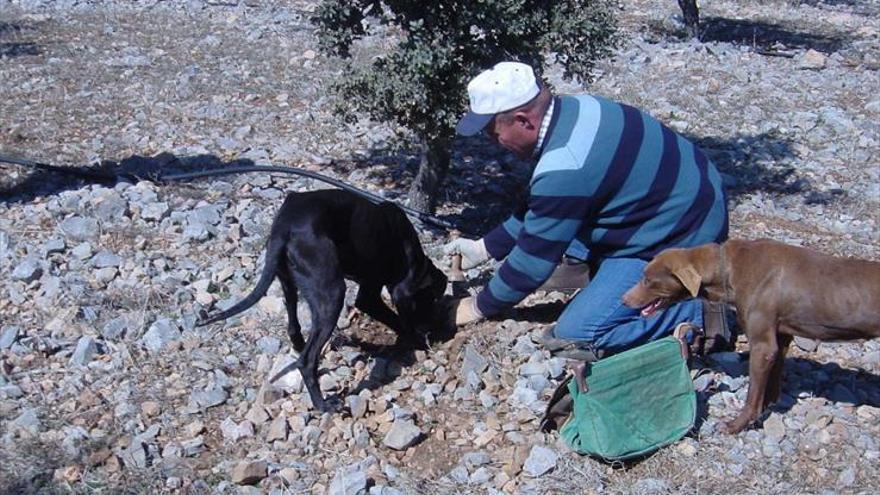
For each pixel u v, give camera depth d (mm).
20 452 2709
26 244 3801
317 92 5793
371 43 6977
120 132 5125
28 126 5152
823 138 5520
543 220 2822
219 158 4820
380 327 3377
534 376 3035
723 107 5996
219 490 2627
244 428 2854
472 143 5164
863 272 2656
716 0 10359
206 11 8094
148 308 3414
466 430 2893
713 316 3168
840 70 7066
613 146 2770
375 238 3016
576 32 3955
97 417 2889
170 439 2828
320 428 2850
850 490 2635
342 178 4660
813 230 4414
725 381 3043
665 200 2857
